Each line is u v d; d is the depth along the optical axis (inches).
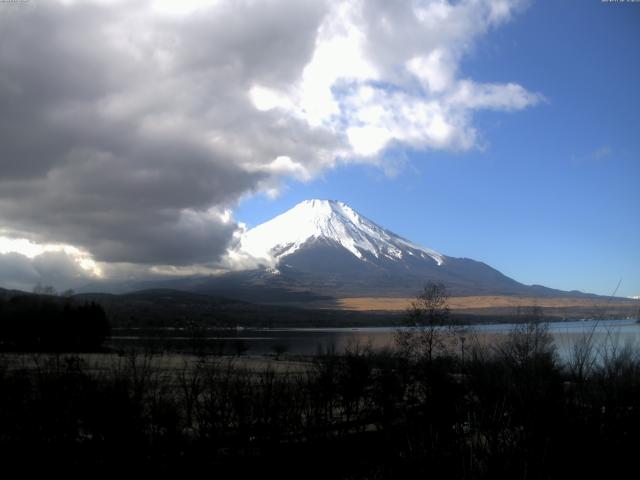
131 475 760.3
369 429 1013.8
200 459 815.7
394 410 978.7
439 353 1376.7
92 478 731.4
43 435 755.4
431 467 403.9
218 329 7741.1
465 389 794.2
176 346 3036.4
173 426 820.0
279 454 840.9
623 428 395.5
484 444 400.2
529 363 482.3
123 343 3257.9
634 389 409.7
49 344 2150.6
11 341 2341.3
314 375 1213.1
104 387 813.9
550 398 404.8
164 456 812.6
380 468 560.4
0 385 771.4
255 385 1087.6
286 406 959.6
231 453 866.1
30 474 722.8
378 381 1185.4
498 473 370.9
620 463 380.2
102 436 783.7
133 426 776.9
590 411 402.6
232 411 1002.1
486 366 647.1
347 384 1167.6
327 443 887.1
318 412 1077.1
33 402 762.2
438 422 538.9
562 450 380.2
